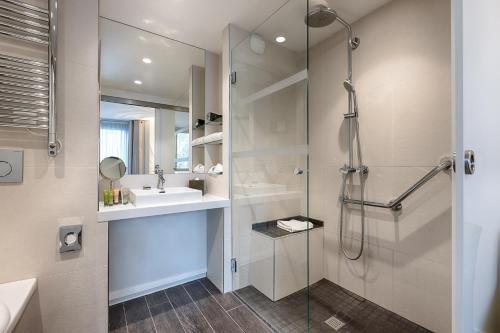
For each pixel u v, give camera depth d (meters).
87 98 1.36
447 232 1.43
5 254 1.18
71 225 1.32
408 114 1.60
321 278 2.18
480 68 0.98
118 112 1.92
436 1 1.46
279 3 1.67
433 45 1.47
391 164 1.70
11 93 1.17
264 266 1.90
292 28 1.70
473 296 0.94
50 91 1.23
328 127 2.15
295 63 1.65
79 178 1.34
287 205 1.76
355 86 1.92
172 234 2.10
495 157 1.14
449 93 1.41
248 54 1.96
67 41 1.31
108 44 1.85
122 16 1.80
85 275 1.35
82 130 1.35
